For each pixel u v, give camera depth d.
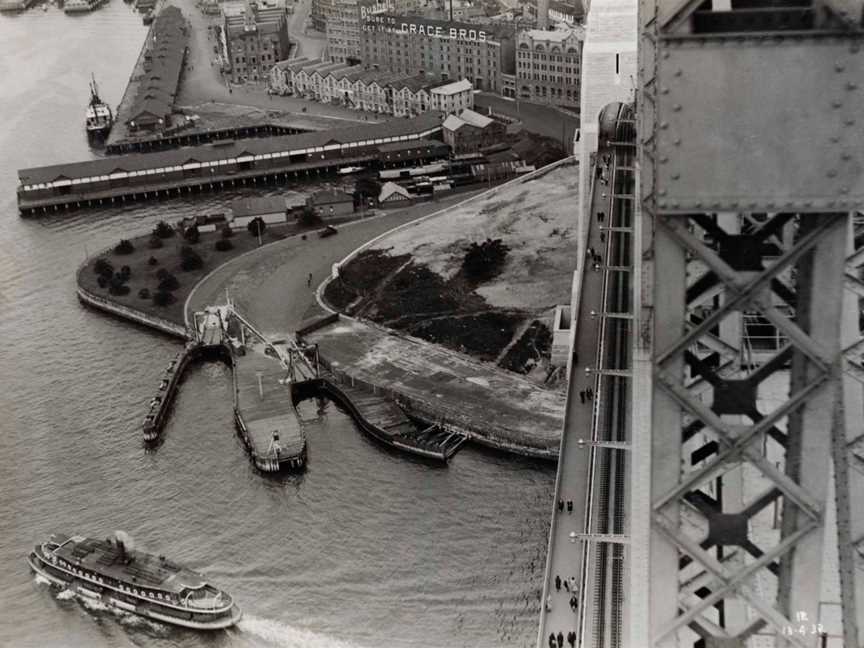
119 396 167.25
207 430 156.00
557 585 102.06
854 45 26.05
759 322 69.81
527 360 170.25
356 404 158.50
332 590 120.38
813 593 31.94
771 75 26.62
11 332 192.75
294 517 133.50
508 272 198.38
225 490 140.12
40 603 120.56
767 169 27.47
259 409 156.75
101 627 116.56
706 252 29.17
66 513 137.38
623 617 89.06
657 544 32.44
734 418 47.22
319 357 174.75
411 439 146.62
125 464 147.50
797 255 28.67
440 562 123.94
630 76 170.75
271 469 142.25
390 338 181.38
